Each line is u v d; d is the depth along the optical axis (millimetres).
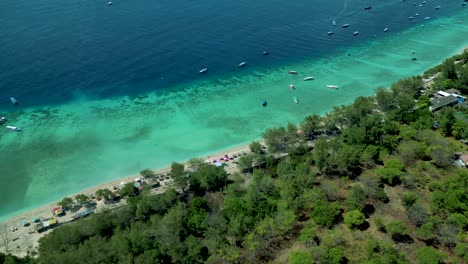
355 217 92625
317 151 115125
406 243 89750
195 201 101938
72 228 92750
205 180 109688
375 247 86875
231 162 127562
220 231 92375
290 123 138125
